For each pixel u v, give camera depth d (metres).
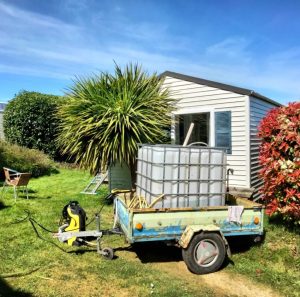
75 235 5.39
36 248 5.66
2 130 18.05
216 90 9.20
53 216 7.59
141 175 5.84
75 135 8.26
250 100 8.87
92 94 8.35
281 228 6.27
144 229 4.86
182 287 4.52
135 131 7.92
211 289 4.52
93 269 4.96
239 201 6.03
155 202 5.08
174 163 5.14
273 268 5.15
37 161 13.90
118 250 5.79
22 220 7.16
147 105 8.36
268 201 6.46
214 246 5.02
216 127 9.25
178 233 5.00
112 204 8.90
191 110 9.65
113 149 8.05
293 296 4.42
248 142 8.76
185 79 9.68
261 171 6.39
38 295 4.16
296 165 5.80
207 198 5.34
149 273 4.92
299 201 5.83
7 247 5.64
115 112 8.03
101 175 11.02
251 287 4.63
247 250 5.80
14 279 4.55
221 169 5.39
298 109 5.98
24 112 15.84
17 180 8.93
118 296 4.22
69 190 10.84
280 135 6.03
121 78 8.49
